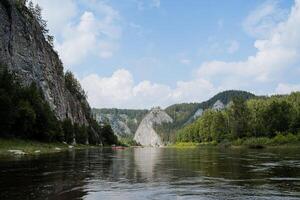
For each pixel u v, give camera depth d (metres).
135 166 44.03
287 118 163.62
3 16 124.31
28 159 53.09
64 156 66.31
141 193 23.22
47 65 163.00
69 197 21.53
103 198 21.41
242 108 185.00
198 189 24.81
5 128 87.44
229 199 21.31
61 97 177.12
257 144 157.12
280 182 28.20
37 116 106.44
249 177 31.39
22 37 137.12
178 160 57.12
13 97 95.44
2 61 117.00
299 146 138.88
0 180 28.25
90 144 198.75
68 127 151.38
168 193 23.30
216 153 87.44
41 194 22.27
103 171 36.84
